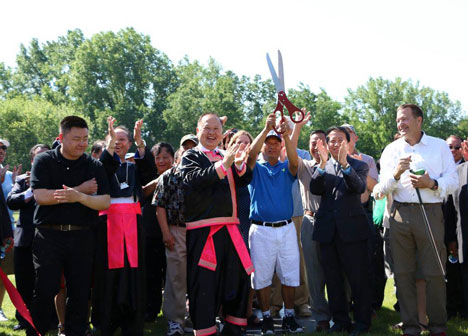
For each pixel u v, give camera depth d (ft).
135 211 18.53
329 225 19.31
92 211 17.51
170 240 19.72
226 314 16.58
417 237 18.30
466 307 20.61
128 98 175.73
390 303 25.38
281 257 19.95
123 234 18.16
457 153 23.84
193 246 16.08
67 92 185.98
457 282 22.12
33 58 224.53
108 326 18.06
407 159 17.90
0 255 20.11
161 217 20.01
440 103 219.00
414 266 18.74
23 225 20.92
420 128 18.99
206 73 199.21
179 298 19.54
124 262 18.04
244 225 20.72
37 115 163.53
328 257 19.57
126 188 18.47
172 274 19.66
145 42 180.75
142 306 18.21
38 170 17.10
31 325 17.11
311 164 21.43
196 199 16.07
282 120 18.44
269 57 18.65
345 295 19.70
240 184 16.71
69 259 17.11
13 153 160.45
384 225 22.62
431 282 18.24
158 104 181.37
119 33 180.24
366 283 19.04
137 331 18.11
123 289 17.98
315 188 19.34
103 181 17.66
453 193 20.45
